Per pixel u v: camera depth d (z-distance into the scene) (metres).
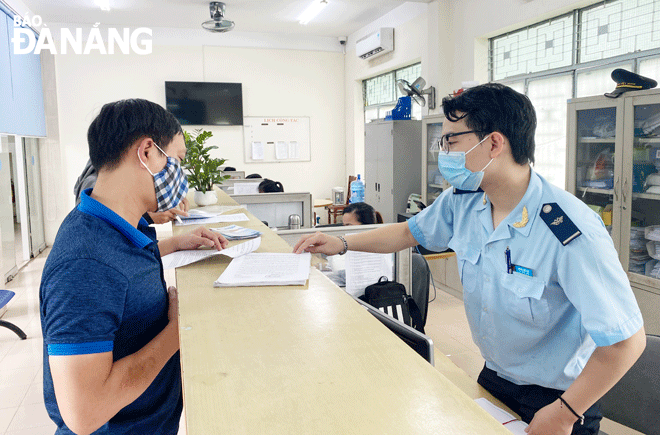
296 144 8.20
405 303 1.88
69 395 0.66
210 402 0.51
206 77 7.61
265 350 0.63
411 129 5.50
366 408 0.50
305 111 8.20
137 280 0.79
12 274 5.11
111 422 0.89
